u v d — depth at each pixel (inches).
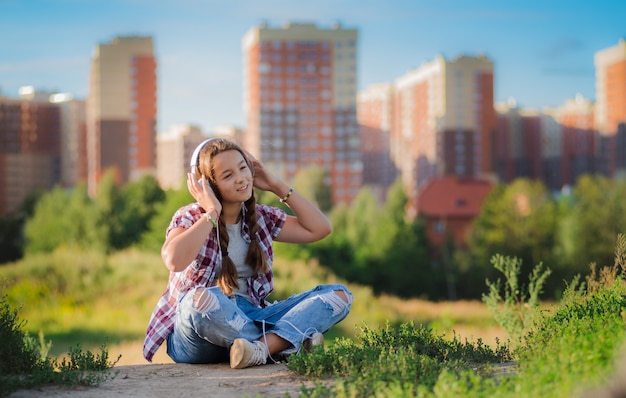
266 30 3939.5
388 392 137.1
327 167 3964.1
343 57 3986.2
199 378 176.6
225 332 185.5
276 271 1475.1
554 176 5039.4
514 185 2674.7
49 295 1273.4
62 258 1408.7
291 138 3946.9
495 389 132.7
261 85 3941.9
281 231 207.2
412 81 4697.3
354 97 3978.8
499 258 307.6
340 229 2559.1
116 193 2390.5
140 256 1542.8
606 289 225.8
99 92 3986.2
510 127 5059.1
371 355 173.6
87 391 165.6
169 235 189.5
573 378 129.0
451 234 2610.7
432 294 2375.7
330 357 174.6
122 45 4008.4
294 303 197.3
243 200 191.8
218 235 191.0
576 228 2438.5
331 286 198.2
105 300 1278.3
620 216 2417.6
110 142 3988.7
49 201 2479.1
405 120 4788.4
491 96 4347.9
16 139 4220.0
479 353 199.9
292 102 3956.7
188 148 4960.6
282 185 207.3
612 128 4697.3
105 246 2198.6
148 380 176.7
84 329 1079.6
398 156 4874.5
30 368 194.7
